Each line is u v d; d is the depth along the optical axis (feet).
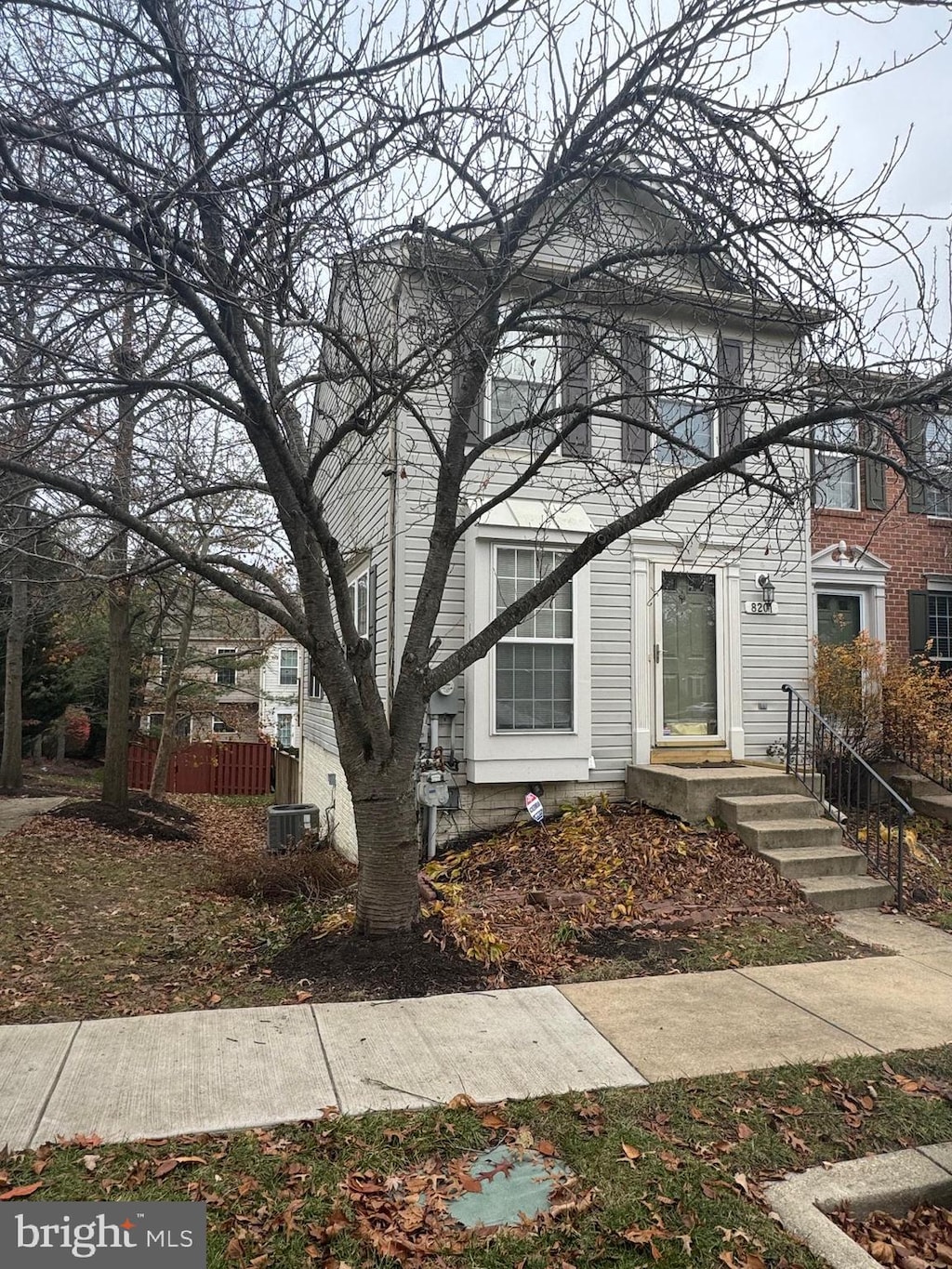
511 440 28.76
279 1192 9.53
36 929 21.25
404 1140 10.59
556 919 20.08
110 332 18.44
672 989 16.29
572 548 28.84
